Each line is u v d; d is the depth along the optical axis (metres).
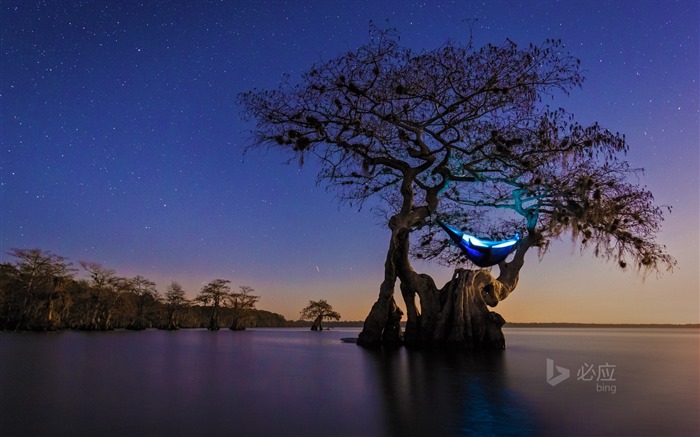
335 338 50.81
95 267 98.88
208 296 123.25
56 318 82.50
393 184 32.75
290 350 28.17
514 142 27.14
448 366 18.09
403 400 10.57
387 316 30.92
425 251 36.44
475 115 27.53
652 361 21.47
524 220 34.84
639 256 30.88
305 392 11.63
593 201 27.98
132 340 43.62
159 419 8.43
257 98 28.08
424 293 30.69
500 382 13.55
